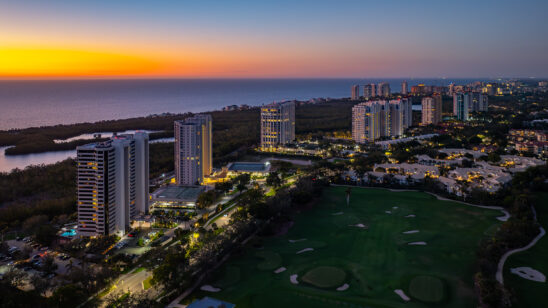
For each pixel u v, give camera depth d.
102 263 178.12
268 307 144.88
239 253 193.00
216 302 147.62
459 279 164.62
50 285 158.62
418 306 145.12
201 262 169.12
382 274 170.25
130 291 159.75
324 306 145.38
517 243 193.00
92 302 144.00
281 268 176.88
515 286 156.12
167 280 154.88
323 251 194.88
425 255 187.88
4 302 138.12
